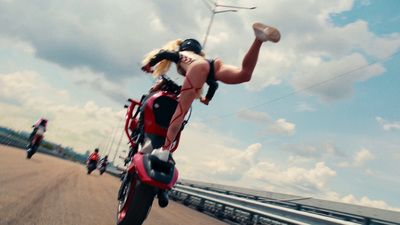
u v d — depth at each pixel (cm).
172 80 245
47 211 301
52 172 805
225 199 845
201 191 998
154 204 773
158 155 204
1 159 724
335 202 563
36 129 1055
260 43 147
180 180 1385
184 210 840
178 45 231
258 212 674
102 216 348
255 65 162
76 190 557
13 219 240
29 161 936
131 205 223
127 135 260
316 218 532
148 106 232
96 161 1534
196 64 190
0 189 354
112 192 722
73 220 289
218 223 669
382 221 466
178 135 246
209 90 238
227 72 178
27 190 398
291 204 687
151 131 230
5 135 1600
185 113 199
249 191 849
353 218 526
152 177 201
